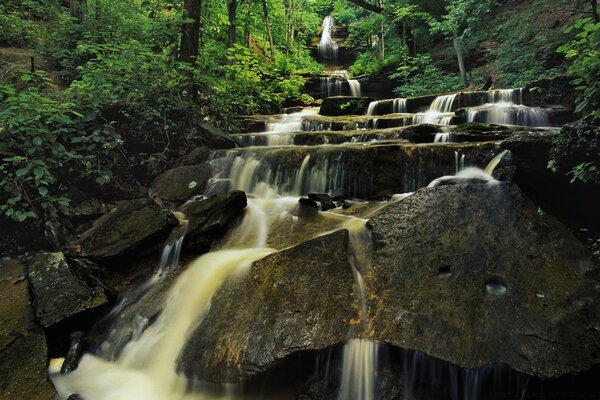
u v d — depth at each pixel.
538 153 4.77
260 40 18.86
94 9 10.19
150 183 7.03
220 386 3.35
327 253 4.07
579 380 2.92
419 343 3.16
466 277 3.64
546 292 3.44
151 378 3.64
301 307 3.60
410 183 5.85
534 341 3.04
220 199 5.54
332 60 26.05
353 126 8.98
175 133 7.64
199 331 3.71
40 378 3.44
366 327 3.37
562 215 4.66
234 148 7.83
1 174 5.40
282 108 13.69
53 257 4.69
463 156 5.52
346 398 3.21
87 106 6.71
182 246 4.97
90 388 3.52
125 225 5.28
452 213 4.31
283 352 3.26
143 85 7.52
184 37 9.12
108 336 4.09
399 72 16.72
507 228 4.07
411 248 4.05
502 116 8.26
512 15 14.23
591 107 4.30
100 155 6.57
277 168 6.68
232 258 4.57
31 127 5.50
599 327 3.12
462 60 13.95
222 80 10.35
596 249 4.15
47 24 11.13
